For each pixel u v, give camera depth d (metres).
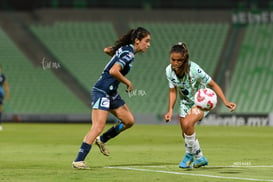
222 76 167.50
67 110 160.88
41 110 160.88
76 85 166.00
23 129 116.12
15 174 39.22
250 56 172.00
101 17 185.00
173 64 40.94
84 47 175.75
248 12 181.88
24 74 168.12
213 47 175.62
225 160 52.81
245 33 178.38
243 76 166.62
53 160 52.22
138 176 37.91
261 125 140.75
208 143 77.62
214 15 185.38
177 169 43.12
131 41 42.72
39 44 175.75
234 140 84.44
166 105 160.75
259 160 52.84
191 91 42.09
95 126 42.31
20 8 186.62
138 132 107.19
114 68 41.12
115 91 43.00
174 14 185.50
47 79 166.88
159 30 181.88
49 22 182.75
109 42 177.88
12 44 174.88
